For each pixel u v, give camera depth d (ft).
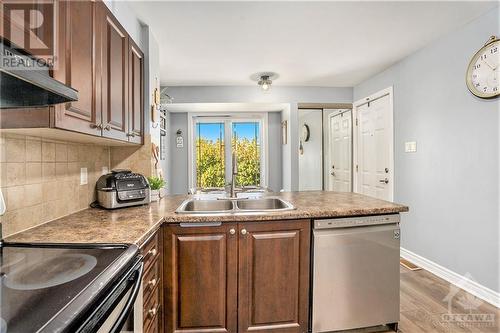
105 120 4.67
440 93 8.33
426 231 8.94
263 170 16.57
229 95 13.32
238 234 5.26
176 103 13.25
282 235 5.34
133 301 2.86
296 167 13.83
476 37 7.15
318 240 5.37
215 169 16.63
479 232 7.12
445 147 8.16
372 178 12.16
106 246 3.40
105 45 4.70
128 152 7.07
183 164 16.02
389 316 5.73
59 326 1.81
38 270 2.70
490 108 6.81
